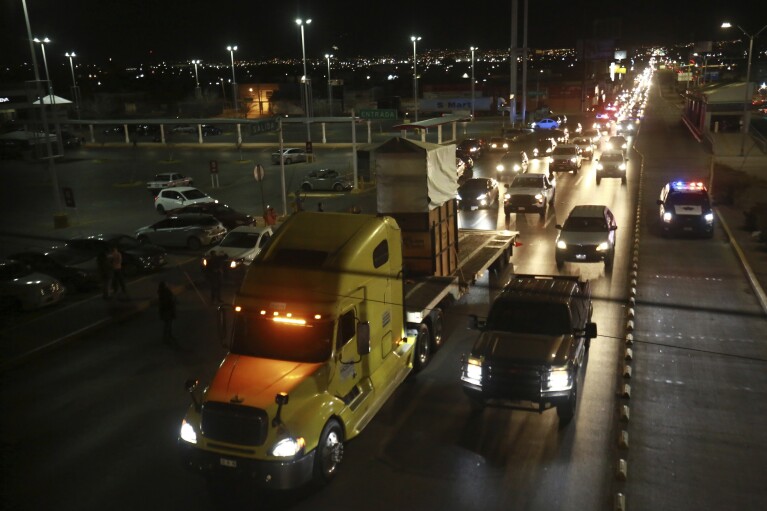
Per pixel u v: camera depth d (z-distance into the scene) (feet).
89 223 105.29
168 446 34.78
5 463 33.22
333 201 118.11
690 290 59.16
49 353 49.60
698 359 43.86
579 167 143.64
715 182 112.47
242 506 28.99
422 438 34.32
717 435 33.78
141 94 361.10
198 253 83.35
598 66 398.83
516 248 78.02
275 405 28.14
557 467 31.09
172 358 47.57
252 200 122.31
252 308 31.96
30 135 197.77
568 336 36.94
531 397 34.06
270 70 650.02
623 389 39.06
